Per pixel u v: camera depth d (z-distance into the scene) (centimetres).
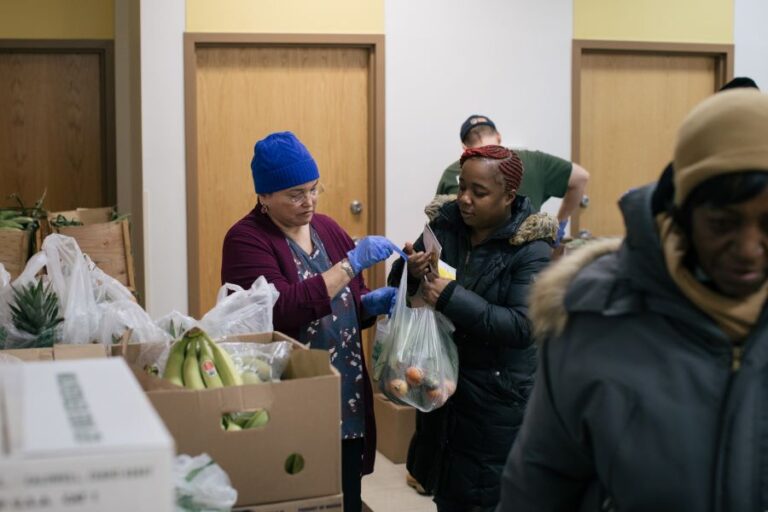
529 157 439
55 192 595
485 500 252
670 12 538
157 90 481
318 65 502
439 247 248
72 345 207
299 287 242
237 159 498
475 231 261
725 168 104
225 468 157
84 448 82
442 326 256
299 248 259
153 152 483
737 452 113
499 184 248
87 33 586
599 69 541
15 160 591
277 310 239
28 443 82
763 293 113
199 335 186
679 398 115
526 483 135
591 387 120
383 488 405
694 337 116
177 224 489
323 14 493
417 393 250
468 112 513
